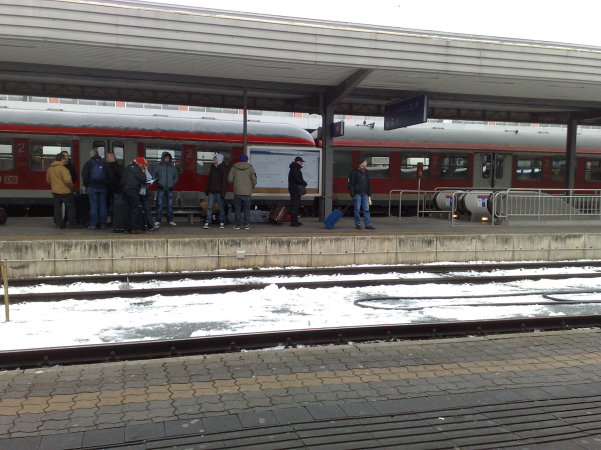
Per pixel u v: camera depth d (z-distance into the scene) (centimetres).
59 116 1523
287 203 1577
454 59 1083
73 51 962
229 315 672
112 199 1176
